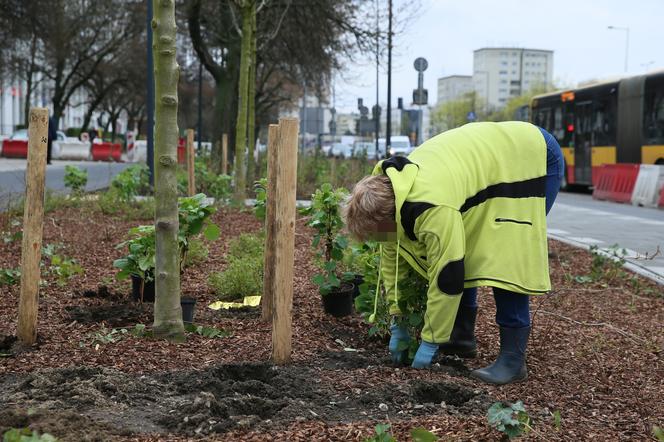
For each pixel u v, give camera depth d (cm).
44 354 436
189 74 4878
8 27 3247
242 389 382
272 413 357
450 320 402
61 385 369
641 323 593
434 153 400
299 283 682
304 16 2280
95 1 4188
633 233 1306
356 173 2020
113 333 477
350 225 400
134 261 559
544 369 449
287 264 425
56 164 3694
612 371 454
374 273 486
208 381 386
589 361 472
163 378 396
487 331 536
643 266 915
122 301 594
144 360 428
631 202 2008
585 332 548
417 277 436
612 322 591
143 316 537
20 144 4000
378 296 481
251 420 335
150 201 1303
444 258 386
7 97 7000
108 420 333
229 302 605
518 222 402
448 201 385
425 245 396
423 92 2480
